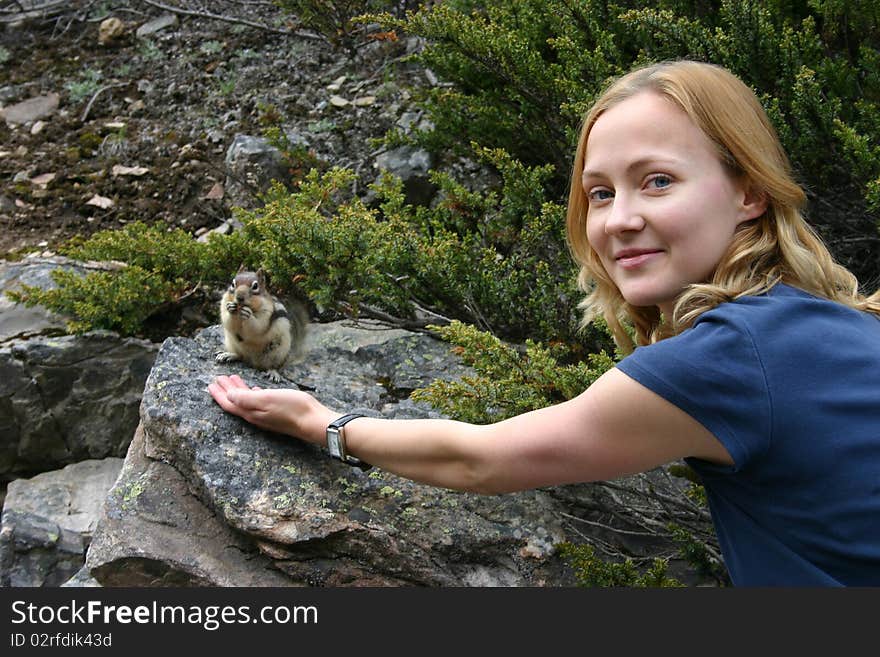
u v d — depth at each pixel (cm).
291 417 310
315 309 517
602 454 203
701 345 191
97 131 718
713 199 211
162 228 620
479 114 565
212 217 633
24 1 870
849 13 489
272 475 328
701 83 215
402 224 457
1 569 448
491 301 461
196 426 338
